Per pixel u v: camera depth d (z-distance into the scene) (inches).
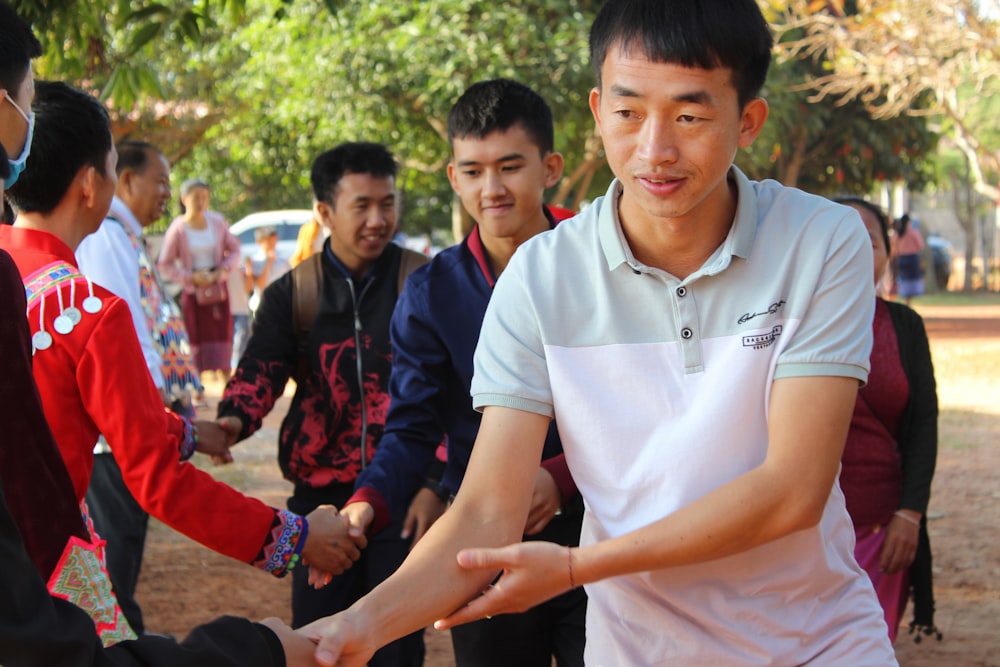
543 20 593.9
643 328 79.2
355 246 147.3
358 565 143.3
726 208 79.2
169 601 220.7
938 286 1316.4
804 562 79.0
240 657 69.2
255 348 148.0
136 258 165.8
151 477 104.3
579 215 84.4
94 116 109.0
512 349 81.7
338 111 623.8
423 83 595.8
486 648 117.6
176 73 719.7
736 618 79.0
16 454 81.5
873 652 80.1
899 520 139.1
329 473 147.1
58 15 196.2
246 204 1184.8
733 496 71.7
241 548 110.0
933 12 526.0
